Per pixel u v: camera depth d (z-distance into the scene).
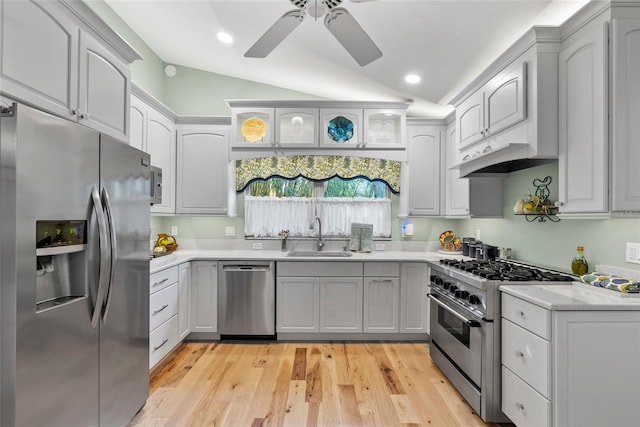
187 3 2.71
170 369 2.75
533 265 2.65
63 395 1.44
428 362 2.91
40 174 1.32
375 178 3.99
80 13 1.75
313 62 3.25
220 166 3.70
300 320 3.34
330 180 4.05
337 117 3.65
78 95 1.75
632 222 1.86
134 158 1.98
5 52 1.33
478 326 2.09
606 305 1.58
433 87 3.24
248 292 3.34
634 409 1.59
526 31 2.11
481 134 2.61
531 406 1.73
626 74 1.66
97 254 1.63
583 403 1.58
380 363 2.88
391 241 4.04
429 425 2.04
